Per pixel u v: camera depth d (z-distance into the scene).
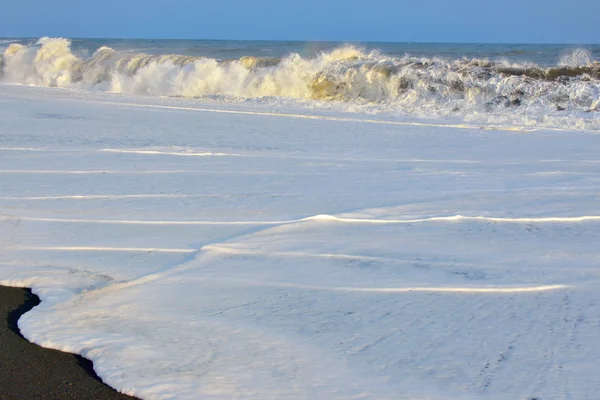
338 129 12.83
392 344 3.83
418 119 14.52
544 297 4.56
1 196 7.57
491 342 3.86
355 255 5.48
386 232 6.15
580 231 6.23
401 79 18.77
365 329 4.04
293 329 4.04
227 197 7.48
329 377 3.45
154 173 8.70
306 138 11.67
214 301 4.49
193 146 10.65
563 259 5.40
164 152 10.09
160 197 7.49
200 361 3.62
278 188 7.92
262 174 8.67
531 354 3.70
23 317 4.23
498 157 10.08
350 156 10.00
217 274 5.03
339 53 22.00
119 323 4.14
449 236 6.04
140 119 13.89
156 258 5.43
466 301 4.48
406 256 5.46
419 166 9.28
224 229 6.23
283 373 3.49
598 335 3.93
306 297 4.56
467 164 9.48
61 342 3.87
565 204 7.22
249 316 4.24
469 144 11.30
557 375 3.46
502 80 17.12
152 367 3.56
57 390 3.40
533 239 5.96
